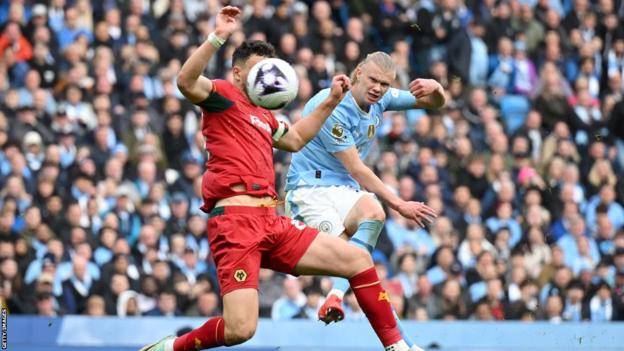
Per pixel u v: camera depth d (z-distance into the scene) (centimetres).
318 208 1206
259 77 1036
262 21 2453
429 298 2014
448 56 2591
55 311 1847
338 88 1077
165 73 2303
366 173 1162
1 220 1916
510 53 2617
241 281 1031
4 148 2077
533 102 2605
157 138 2194
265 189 1054
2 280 1856
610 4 2839
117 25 2362
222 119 1048
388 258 2059
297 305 1903
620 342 1877
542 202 2366
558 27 2739
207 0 2489
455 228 2195
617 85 2738
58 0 2353
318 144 1212
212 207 1062
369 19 2589
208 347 1053
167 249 1988
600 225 2383
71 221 1969
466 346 1828
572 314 2144
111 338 1745
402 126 2319
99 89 2239
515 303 2094
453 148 2342
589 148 2544
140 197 2100
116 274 1895
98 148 2141
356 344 1783
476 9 2669
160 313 1883
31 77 2208
